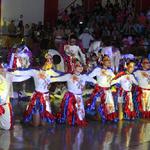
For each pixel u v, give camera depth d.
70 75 9.45
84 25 19.97
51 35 18.14
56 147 7.70
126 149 7.79
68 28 19.23
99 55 13.14
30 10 21.83
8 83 8.65
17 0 21.25
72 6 22.58
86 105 10.01
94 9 21.75
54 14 22.36
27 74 9.11
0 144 7.71
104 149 7.73
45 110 9.19
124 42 17.33
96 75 9.89
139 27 19.48
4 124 8.70
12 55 12.09
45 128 9.05
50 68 9.35
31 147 7.61
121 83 10.25
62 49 13.14
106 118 9.98
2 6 20.62
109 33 19.06
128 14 21.08
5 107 8.62
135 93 10.70
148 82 10.77
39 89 9.16
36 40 17.62
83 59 13.22
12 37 18.83
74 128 9.20
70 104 9.38
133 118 10.45
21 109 10.71
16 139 8.09
